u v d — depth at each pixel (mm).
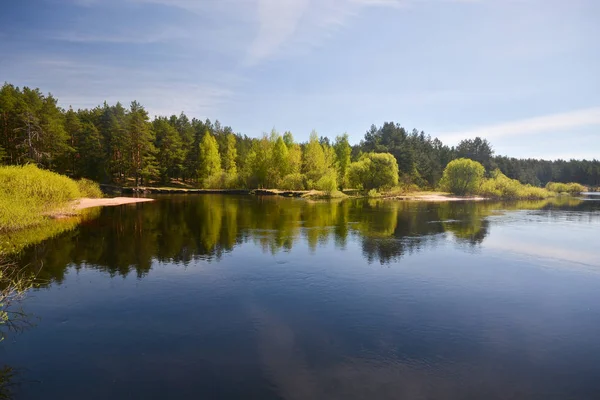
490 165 92062
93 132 69562
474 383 6473
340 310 9820
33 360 7203
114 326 8750
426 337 8273
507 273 13469
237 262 14773
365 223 26281
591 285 12125
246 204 43375
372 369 6914
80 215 29438
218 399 5949
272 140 79625
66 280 12320
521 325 8969
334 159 78438
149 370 6836
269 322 9023
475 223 26734
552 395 6148
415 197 56188
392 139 87125
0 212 20188
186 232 21812
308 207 39562
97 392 6145
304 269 13766
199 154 87750
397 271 13609
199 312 9625
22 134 54844
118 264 14391
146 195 61250
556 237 20875
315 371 6832
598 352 7648
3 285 11602
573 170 122562
